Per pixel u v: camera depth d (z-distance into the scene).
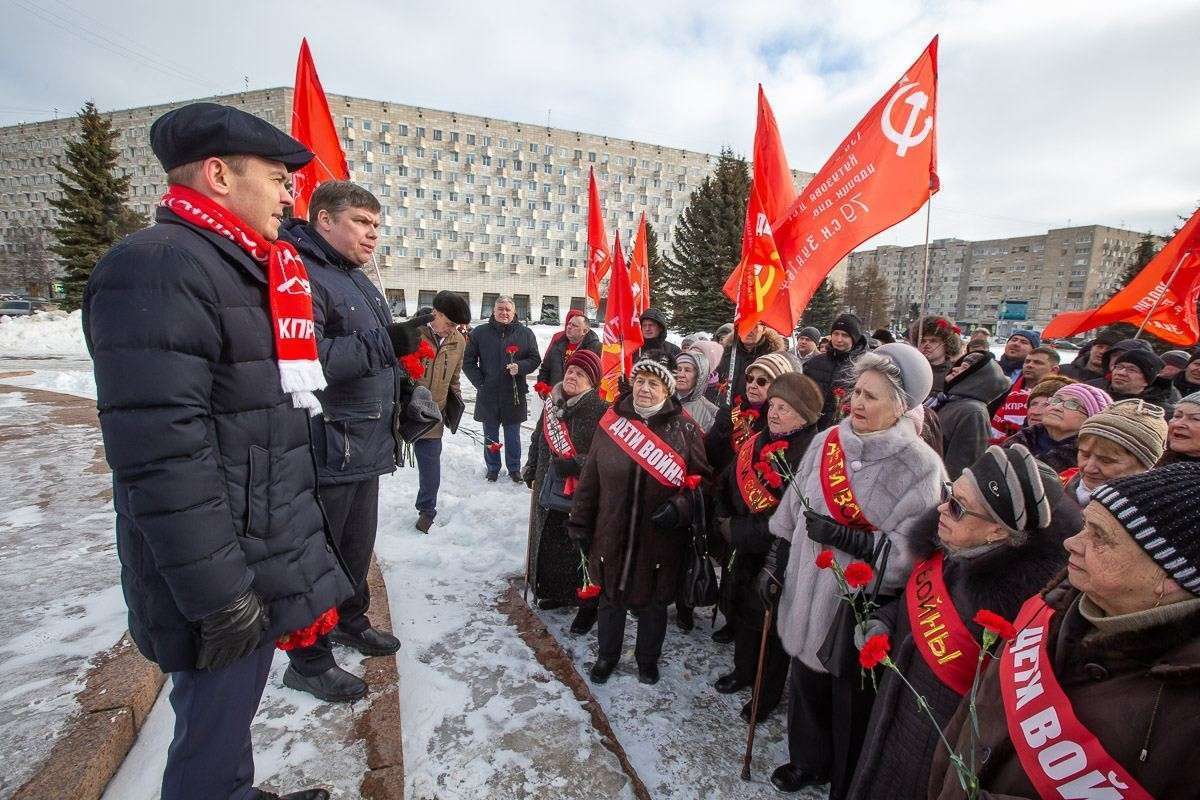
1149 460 1.74
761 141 3.38
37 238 53.09
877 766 1.52
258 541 1.34
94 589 2.62
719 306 25.42
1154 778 0.82
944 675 1.40
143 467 1.12
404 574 3.33
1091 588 0.93
